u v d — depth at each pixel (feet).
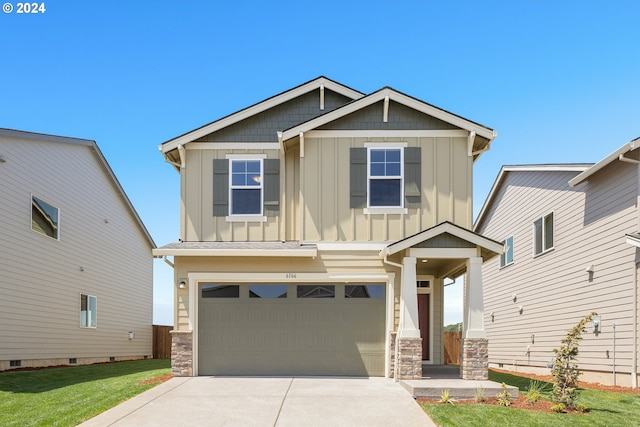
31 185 55.93
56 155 61.21
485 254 45.06
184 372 44.52
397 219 46.34
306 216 46.44
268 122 50.03
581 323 33.91
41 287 57.41
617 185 46.52
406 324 41.75
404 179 46.78
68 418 29.99
